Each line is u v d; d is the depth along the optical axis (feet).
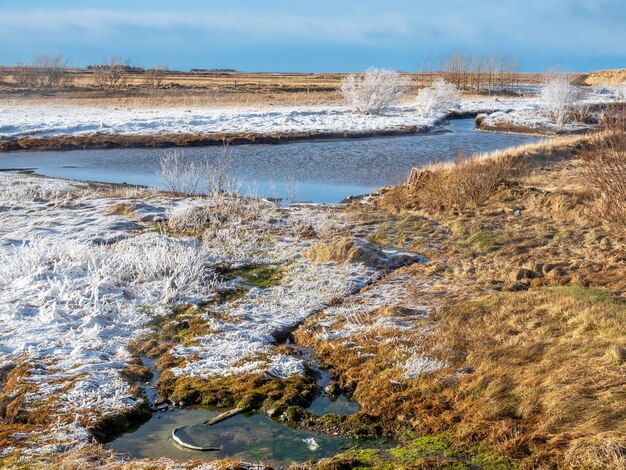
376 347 24.25
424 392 20.38
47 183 66.64
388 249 40.11
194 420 20.18
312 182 70.90
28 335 26.07
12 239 40.83
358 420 19.40
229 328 27.25
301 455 17.85
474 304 27.25
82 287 31.68
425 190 53.06
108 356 24.48
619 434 16.28
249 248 39.88
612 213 38.83
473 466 16.57
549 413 17.98
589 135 75.72
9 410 20.15
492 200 49.42
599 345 21.38
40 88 229.25
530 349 22.07
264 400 21.01
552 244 37.96
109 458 17.33
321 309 29.71
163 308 29.86
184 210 46.88
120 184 70.23
